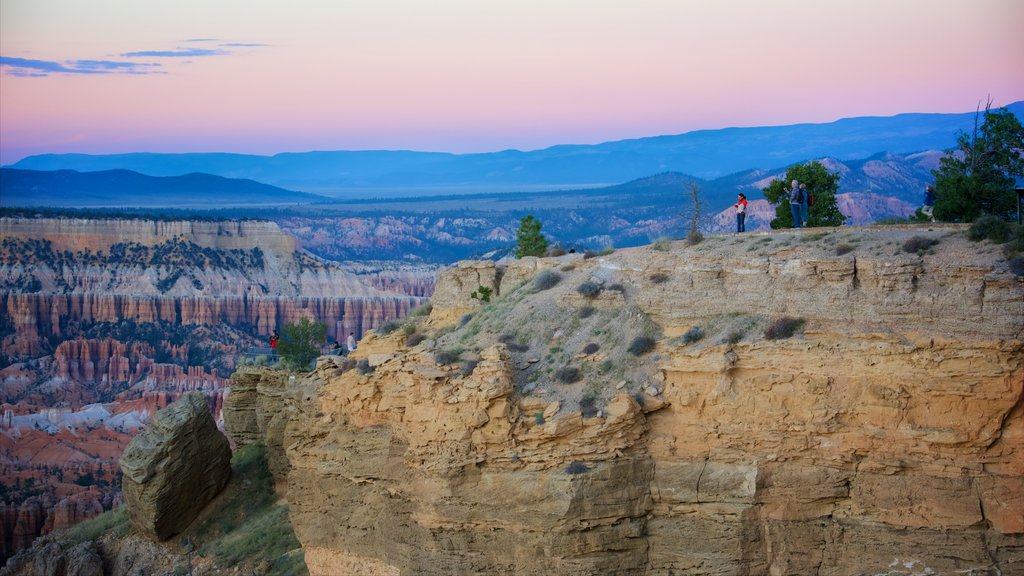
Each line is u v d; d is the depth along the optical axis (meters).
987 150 55.53
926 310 36.09
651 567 39.19
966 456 35.03
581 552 39.12
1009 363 34.25
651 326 42.47
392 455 44.50
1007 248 36.12
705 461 38.81
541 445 39.78
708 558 38.28
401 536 43.56
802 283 38.97
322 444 48.09
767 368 38.00
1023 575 34.50
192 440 66.38
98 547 67.44
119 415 161.25
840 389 36.72
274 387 71.88
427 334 51.91
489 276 54.16
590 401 40.41
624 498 39.12
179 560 63.56
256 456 71.19
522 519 39.53
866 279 37.78
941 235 38.84
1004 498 34.66
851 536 36.75
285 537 60.88
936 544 35.38
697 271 41.91
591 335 43.53
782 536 37.62
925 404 35.53
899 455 35.81
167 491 64.88
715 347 38.84
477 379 41.09
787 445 37.41
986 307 35.09
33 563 67.94
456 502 40.41
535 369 42.91
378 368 45.62
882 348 36.06
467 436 40.50
